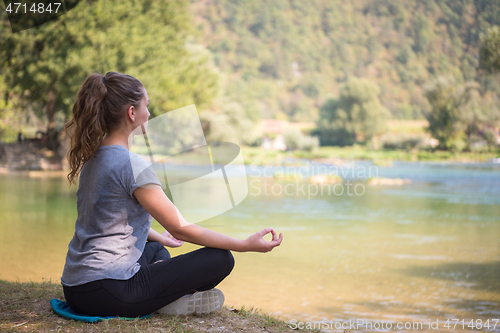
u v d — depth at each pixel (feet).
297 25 337.11
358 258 21.26
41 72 77.92
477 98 185.88
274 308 12.54
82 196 5.35
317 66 323.37
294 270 18.03
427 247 24.86
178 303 5.96
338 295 14.35
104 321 5.36
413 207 47.47
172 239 6.91
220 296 6.28
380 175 101.76
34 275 13.82
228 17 331.16
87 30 79.00
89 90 5.32
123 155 5.27
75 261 5.40
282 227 32.17
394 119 269.23
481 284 16.42
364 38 336.70
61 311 5.95
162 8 96.73
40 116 100.07
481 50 153.89
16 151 83.61
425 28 327.26
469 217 39.42
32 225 26.23
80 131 5.24
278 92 303.68
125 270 5.39
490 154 170.60
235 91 250.98
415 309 12.96
